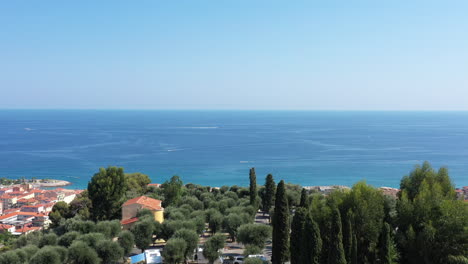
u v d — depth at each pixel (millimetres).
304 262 47594
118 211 100312
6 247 86562
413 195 63812
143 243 73438
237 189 139750
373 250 51875
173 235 70375
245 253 67875
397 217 57250
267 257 70625
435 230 50344
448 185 63344
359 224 52719
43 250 61125
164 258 65312
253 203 104250
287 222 57656
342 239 46000
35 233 90312
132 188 132125
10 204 169750
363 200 54156
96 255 63250
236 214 85312
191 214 91312
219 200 111812
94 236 69250
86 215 102438
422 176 65250
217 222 86000
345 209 54469
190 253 68625
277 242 57469
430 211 54156
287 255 57125
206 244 67375
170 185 114438
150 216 82062
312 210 58062
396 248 52406
